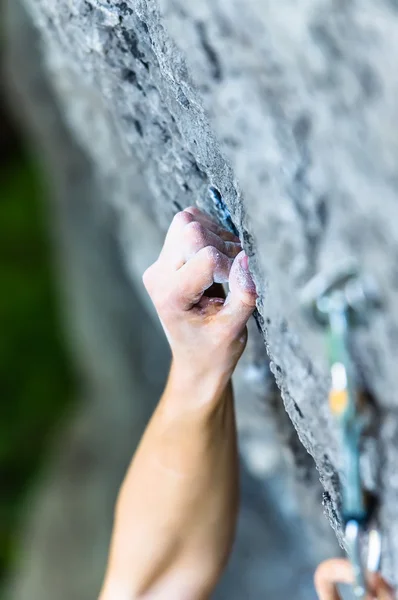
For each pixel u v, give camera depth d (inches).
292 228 51.8
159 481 83.9
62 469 308.7
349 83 45.0
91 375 316.8
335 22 44.9
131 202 142.3
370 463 54.5
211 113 59.9
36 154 325.7
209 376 75.7
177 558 86.3
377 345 49.8
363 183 46.2
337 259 49.3
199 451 81.8
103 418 305.0
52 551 288.8
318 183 48.9
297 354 59.4
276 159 51.3
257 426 130.3
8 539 337.1
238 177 57.7
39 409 360.2
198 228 68.3
